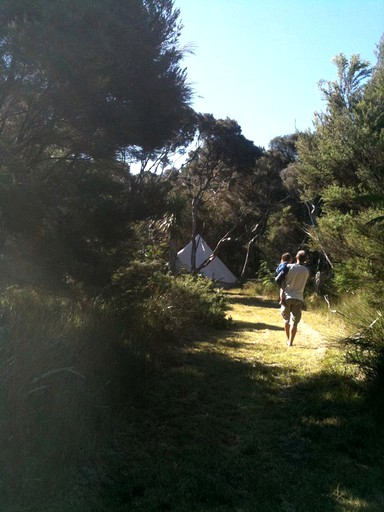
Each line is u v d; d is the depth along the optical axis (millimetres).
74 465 4453
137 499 4121
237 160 35062
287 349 10297
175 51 8320
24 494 3871
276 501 4281
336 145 12164
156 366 7855
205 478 4500
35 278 7395
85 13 6984
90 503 3971
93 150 7938
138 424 5703
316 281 19688
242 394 7062
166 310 10891
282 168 40125
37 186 6840
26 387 4758
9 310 6121
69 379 5445
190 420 5977
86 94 7250
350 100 12977
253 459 5051
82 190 7711
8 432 4312
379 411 6137
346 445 5355
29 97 7164
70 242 7238
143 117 7938
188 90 8438
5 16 6562
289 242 36906
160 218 8547
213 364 8703
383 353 7141
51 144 7879
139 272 9812
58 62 6715
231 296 28188
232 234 44781
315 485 4566
